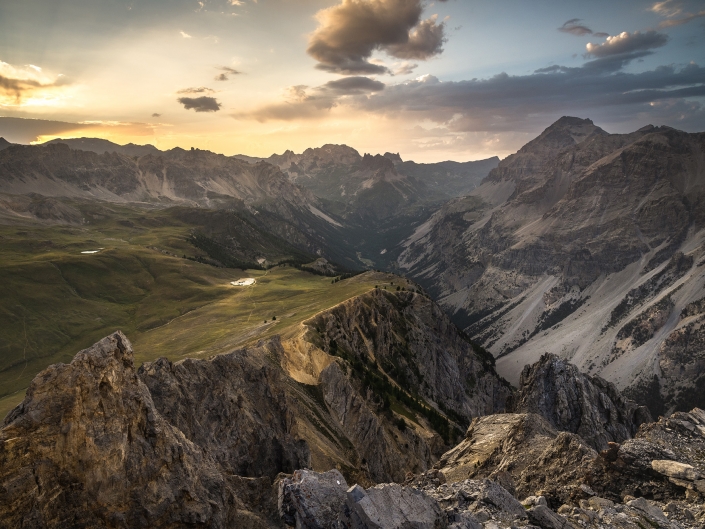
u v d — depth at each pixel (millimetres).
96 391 29859
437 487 44438
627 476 45531
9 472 25250
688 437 50438
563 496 46344
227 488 35812
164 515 29266
